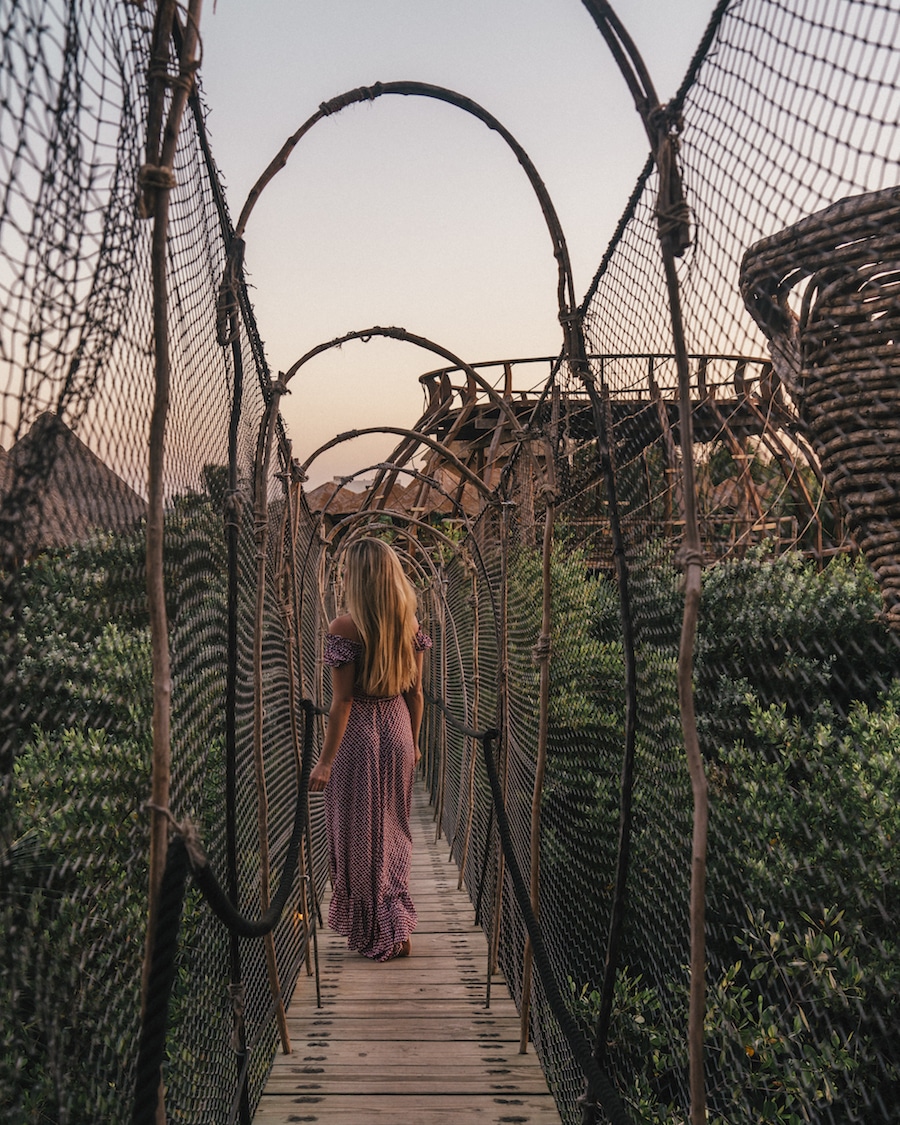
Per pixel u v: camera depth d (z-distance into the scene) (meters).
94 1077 1.33
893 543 1.15
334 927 3.98
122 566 1.39
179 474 1.68
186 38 1.35
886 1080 2.03
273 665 3.58
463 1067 2.91
